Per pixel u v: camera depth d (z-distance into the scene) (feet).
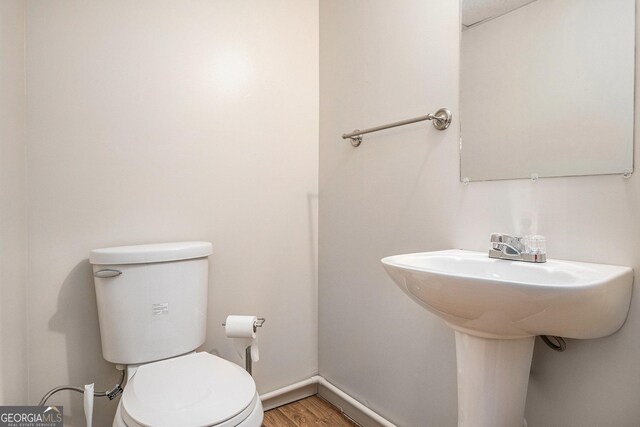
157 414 2.96
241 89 5.50
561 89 3.30
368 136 5.25
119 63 4.59
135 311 4.06
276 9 5.82
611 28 3.00
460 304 2.77
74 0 4.32
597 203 3.08
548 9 3.38
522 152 3.56
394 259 3.50
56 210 4.22
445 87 4.23
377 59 5.10
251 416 3.18
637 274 2.85
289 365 5.99
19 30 3.87
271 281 5.80
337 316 5.88
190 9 5.09
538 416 3.42
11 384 3.60
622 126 2.93
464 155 4.04
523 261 3.23
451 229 4.19
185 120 5.05
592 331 2.69
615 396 2.96
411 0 4.61
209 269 5.24
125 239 4.63
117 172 4.58
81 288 4.36
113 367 4.55
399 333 4.83
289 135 5.96
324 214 6.15
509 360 3.04
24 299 3.96
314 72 6.24
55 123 4.21
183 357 4.11
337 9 5.84
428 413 4.47
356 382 5.52
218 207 5.32
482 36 3.87
